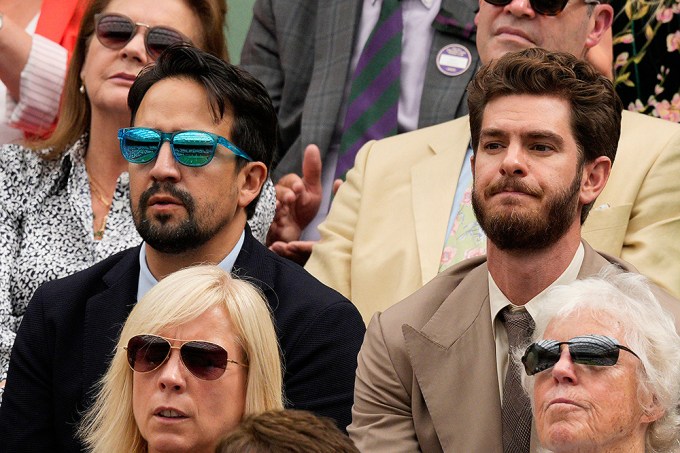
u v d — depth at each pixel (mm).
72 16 22406
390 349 14797
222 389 13625
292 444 10977
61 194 19734
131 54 19781
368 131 21281
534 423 13727
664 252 16781
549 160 14312
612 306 12633
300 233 20859
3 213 19359
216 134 16062
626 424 12281
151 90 16234
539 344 12438
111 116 19766
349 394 15688
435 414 14281
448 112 21031
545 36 18547
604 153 14648
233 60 26453
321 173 21469
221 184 16016
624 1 21453
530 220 14148
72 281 16641
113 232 19078
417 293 15227
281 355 15625
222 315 13797
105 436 13961
